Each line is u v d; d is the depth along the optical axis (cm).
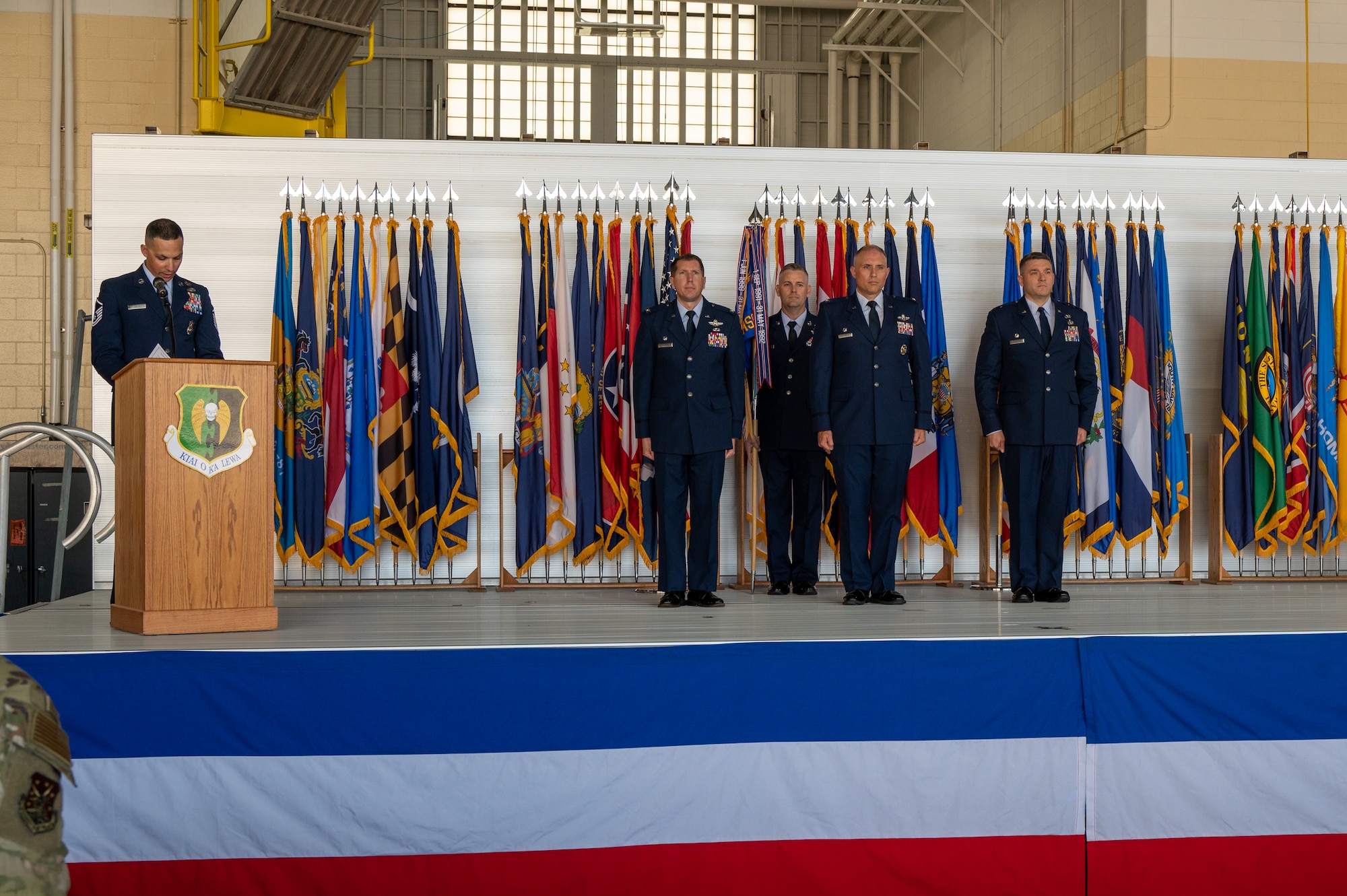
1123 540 570
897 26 1589
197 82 871
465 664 325
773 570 535
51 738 126
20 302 1104
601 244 568
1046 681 344
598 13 1684
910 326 498
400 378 553
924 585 572
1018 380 501
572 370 564
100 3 1110
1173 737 348
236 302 570
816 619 416
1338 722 353
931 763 338
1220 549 586
